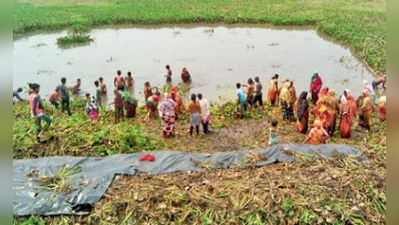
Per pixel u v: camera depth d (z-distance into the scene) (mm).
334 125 13430
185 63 21672
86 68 21219
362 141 13008
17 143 11742
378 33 25094
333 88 18359
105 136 12234
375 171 9188
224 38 26766
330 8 33938
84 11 34062
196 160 9984
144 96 17453
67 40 25953
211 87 18453
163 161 9953
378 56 21094
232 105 15750
